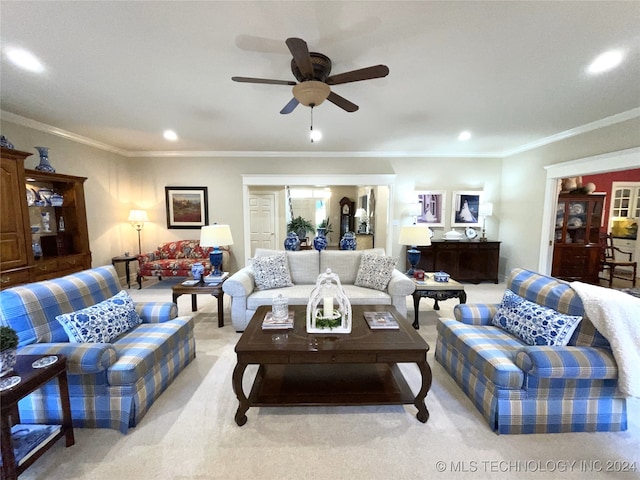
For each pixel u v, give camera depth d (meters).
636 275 5.85
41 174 3.50
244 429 1.82
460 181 5.72
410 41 1.95
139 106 3.16
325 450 1.66
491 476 1.50
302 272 3.77
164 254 5.43
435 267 5.43
